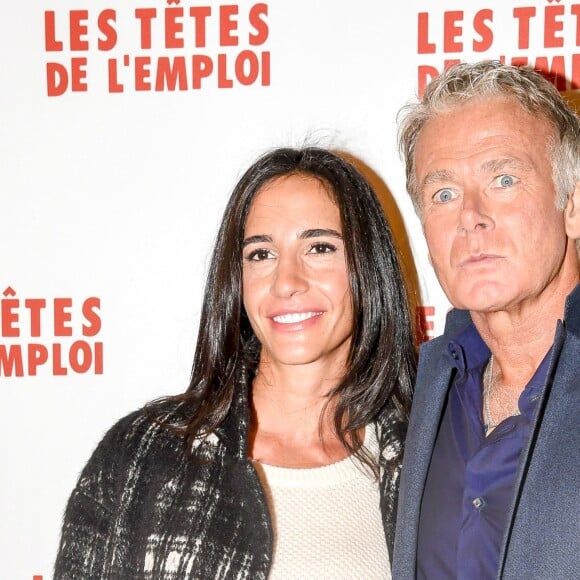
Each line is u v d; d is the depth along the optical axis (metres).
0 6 2.00
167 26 1.96
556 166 1.15
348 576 1.32
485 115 1.16
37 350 2.02
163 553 1.32
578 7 1.84
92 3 1.97
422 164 1.20
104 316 2.00
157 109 1.97
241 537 1.32
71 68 1.99
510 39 1.87
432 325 1.94
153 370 1.99
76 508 1.41
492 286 1.13
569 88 1.85
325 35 1.92
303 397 1.47
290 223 1.40
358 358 1.47
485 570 1.13
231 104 1.95
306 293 1.40
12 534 2.03
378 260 1.48
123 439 1.44
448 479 1.21
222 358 1.48
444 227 1.17
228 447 1.39
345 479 1.40
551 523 1.01
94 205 1.99
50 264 2.01
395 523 1.35
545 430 1.05
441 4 1.88
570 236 1.18
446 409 1.27
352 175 1.48
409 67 1.90
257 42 1.94
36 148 2.00
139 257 1.99
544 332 1.18
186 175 1.97
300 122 1.93
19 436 2.03
